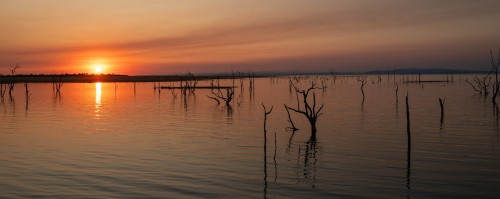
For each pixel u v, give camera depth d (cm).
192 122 3809
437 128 3259
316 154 2266
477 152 2281
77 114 4606
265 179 1750
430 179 1734
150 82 17412
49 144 2581
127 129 3312
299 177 1781
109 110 5128
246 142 2667
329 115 4344
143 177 1773
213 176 1797
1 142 2655
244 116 4344
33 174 1819
